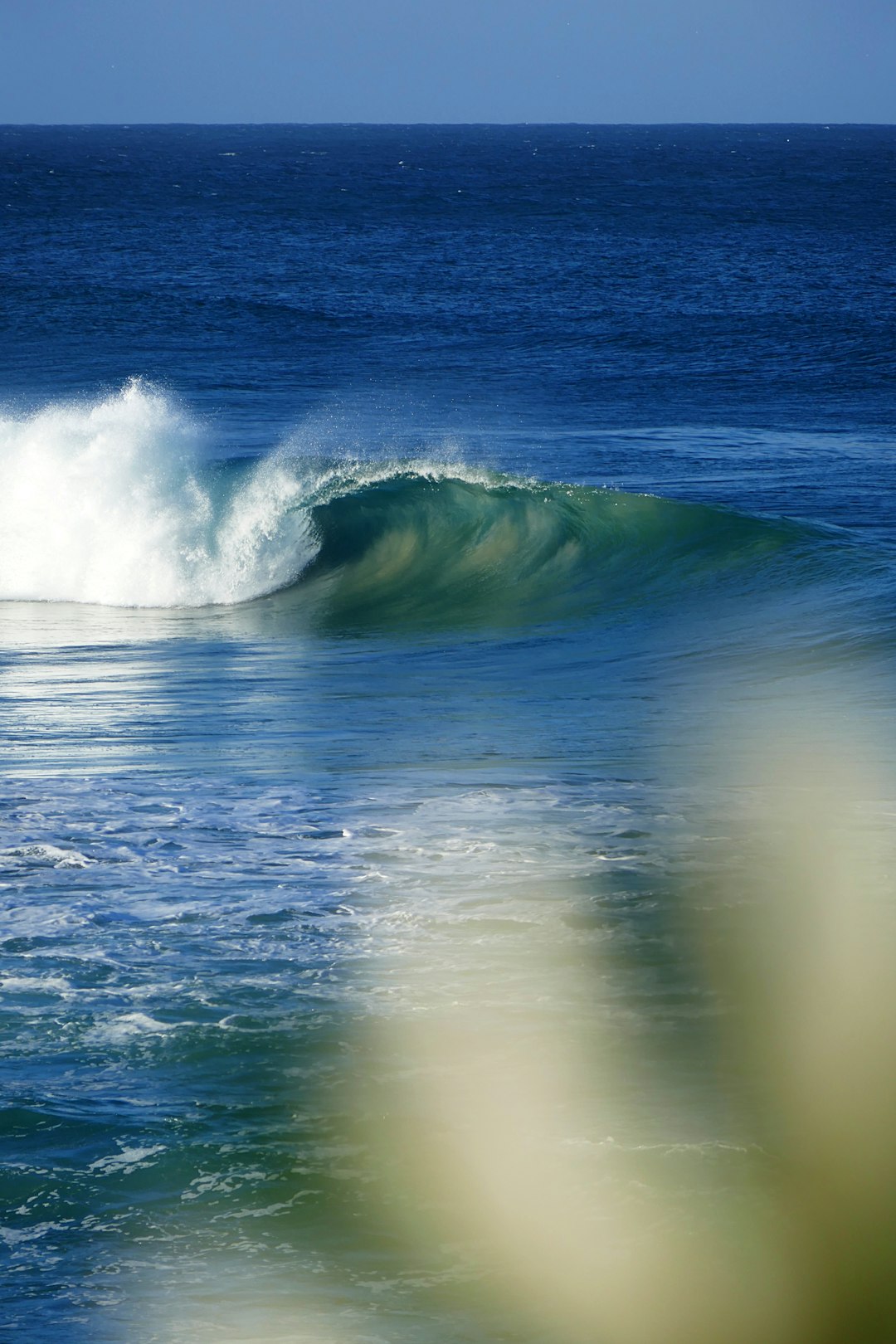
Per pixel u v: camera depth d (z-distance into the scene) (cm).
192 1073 1377
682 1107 1248
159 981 1647
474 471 7312
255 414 12456
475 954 1725
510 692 4066
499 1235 1052
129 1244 1065
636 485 9075
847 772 2752
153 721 3684
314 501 7162
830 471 9481
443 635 5647
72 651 5381
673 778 2753
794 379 14700
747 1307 941
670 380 14712
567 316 19312
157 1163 1187
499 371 15325
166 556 6994
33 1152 1214
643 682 4147
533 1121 1239
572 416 12525
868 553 5997
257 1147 1212
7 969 1705
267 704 3947
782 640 4703
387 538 6906
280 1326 945
